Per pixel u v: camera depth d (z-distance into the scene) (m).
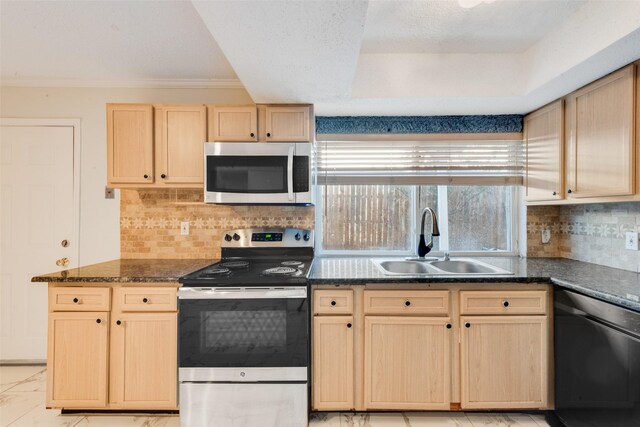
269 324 1.80
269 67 1.74
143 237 2.54
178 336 1.83
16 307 2.55
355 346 1.89
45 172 2.57
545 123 2.25
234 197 2.16
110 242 2.56
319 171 2.59
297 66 1.73
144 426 1.86
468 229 2.66
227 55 1.61
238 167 2.16
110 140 2.23
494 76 2.12
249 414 1.80
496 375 1.86
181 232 2.54
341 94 2.09
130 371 1.87
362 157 2.59
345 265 2.26
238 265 2.20
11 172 2.56
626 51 1.51
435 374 1.87
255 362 1.79
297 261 2.38
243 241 2.46
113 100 2.58
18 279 2.55
